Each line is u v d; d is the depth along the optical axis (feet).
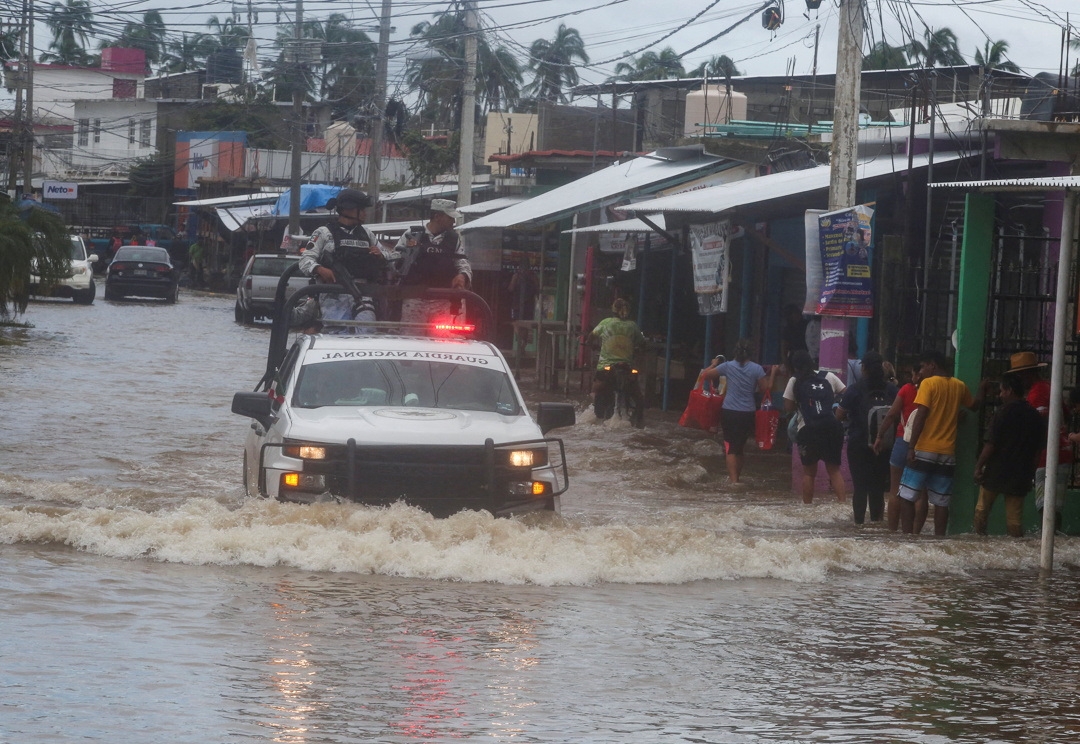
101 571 47.01
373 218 254.47
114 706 31.50
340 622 41.27
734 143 137.08
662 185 138.41
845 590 52.06
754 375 89.10
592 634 41.65
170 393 122.52
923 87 96.94
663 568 52.44
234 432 99.30
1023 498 67.00
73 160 523.70
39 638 37.32
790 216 110.52
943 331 95.45
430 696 33.78
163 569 48.06
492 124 289.53
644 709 33.60
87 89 531.91
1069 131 87.71
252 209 354.13
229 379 137.59
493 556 51.21
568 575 50.49
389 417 57.00
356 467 54.03
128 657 35.88
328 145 392.68
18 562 47.83
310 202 313.32
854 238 81.76
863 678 38.06
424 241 76.43
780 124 146.41
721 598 48.98
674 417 126.31
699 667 38.27
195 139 432.66
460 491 54.90
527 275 182.60
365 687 34.30
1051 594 53.01
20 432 92.63
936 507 68.69
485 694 34.22
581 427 114.52
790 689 36.37
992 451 66.23
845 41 83.46
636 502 78.33
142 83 533.14
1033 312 80.79
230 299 333.01
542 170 200.54
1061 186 57.72
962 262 68.74
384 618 42.19
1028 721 34.24
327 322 67.21
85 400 113.39
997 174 95.40
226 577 47.21
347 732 30.42
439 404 60.23
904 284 87.86
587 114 221.87
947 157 96.17
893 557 58.59
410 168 330.95
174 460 84.79
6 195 187.73
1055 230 87.92
